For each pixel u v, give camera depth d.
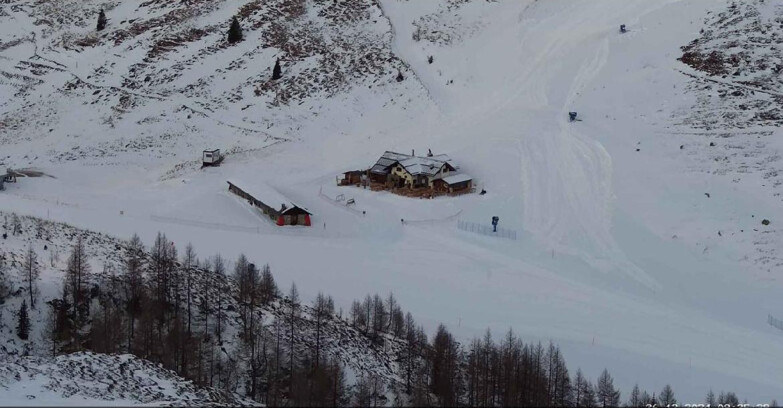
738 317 69.94
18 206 85.31
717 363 59.91
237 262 68.88
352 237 86.94
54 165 118.75
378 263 78.50
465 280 74.94
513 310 68.44
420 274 75.94
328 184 103.69
